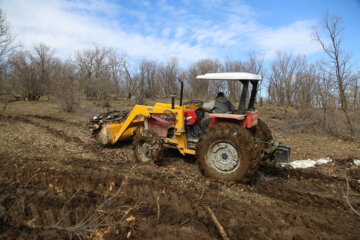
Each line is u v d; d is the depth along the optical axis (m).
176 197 3.22
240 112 4.02
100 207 2.61
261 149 4.07
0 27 11.89
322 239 2.40
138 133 4.84
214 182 3.85
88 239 2.34
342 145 6.58
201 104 5.04
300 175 4.40
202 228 2.54
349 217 2.91
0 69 11.95
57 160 4.82
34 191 3.25
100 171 4.19
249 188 3.71
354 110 8.31
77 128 8.45
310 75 12.09
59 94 13.71
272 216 2.83
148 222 2.63
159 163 4.71
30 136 6.79
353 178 4.30
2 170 4.03
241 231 2.50
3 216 2.58
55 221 2.59
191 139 4.68
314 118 8.78
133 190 3.38
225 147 3.86
